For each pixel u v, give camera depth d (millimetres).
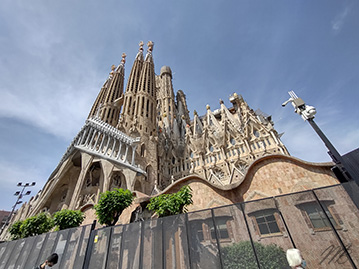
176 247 9656
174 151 61219
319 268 8461
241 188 16703
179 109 97438
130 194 16547
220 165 47062
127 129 51938
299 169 15328
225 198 16906
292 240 8578
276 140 41844
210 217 10031
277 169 16172
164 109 86750
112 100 75688
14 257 13688
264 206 10469
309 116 8977
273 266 8133
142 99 60781
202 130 60188
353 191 7652
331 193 9195
